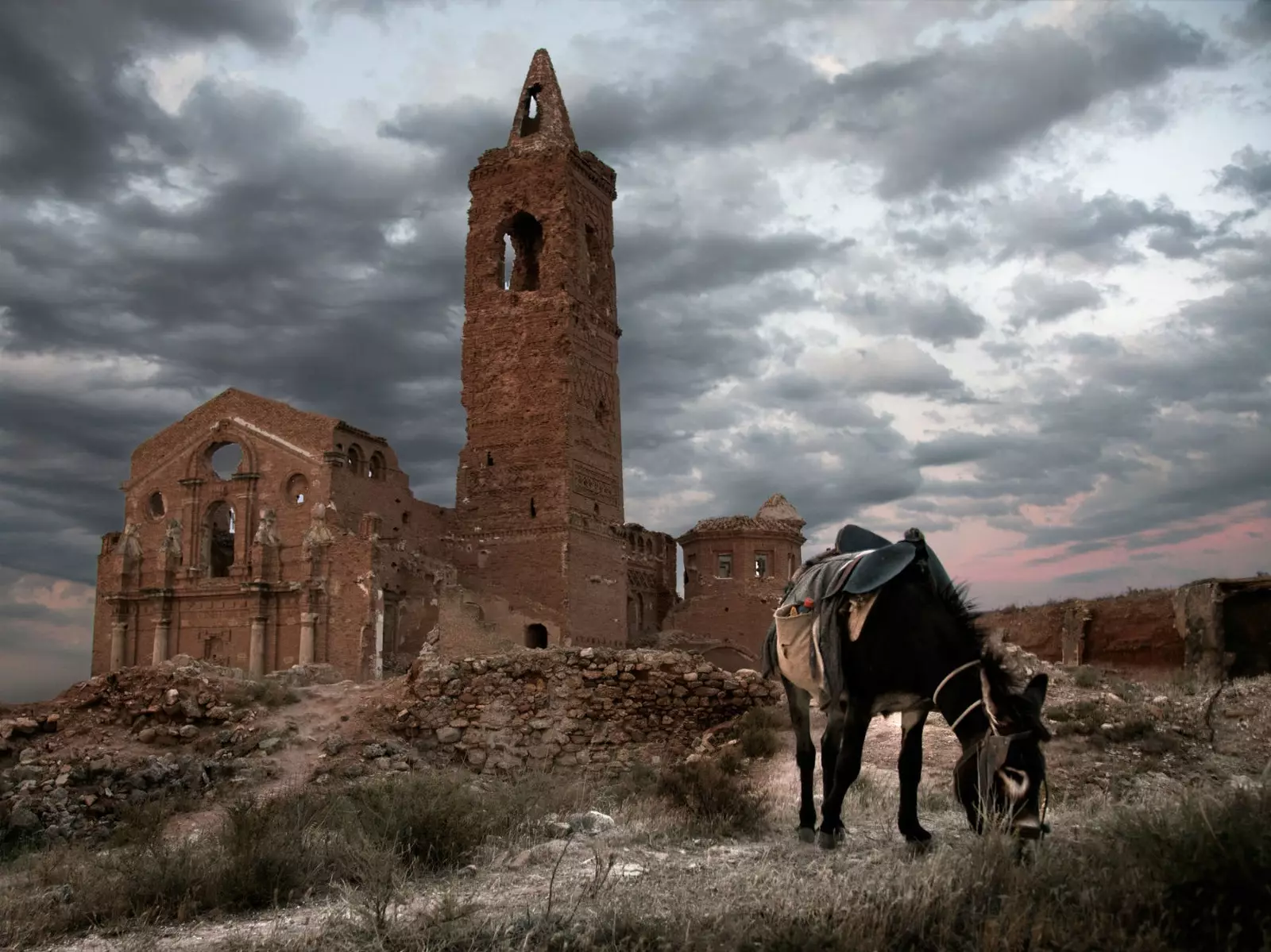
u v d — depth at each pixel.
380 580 70.25
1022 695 8.83
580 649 27.59
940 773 18.02
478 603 77.19
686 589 97.00
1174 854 7.73
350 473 74.38
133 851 13.84
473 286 84.94
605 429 84.62
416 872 11.03
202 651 73.69
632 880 9.34
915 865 8.89
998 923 7.35
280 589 72.31
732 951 7.45
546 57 89.31
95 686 27.84
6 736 25.89
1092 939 7.21
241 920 10.09
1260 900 7.36
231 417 77.12
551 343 81.31
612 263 90.00
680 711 26.33
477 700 26.92
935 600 9.68
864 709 9.94
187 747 26.06
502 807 14.13
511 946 7.86
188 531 77.00
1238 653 27.81
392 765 25.38
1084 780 17.28
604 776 24.27
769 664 12.09
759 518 96.94
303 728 27.08
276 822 13.20
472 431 82.62
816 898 8.14
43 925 10.36
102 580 78.69
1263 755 18.09
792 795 15.97
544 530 78.69
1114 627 32.84
